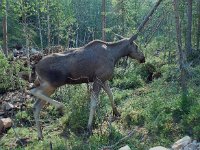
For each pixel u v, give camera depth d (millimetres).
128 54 4680
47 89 4254
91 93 4445
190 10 7297
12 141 4387
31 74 6582
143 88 5848
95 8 17750
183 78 4566
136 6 10641
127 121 4512
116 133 4164
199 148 3617
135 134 4203
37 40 12609
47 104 5129
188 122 4051
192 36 8375
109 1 16891
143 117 4508
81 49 4375
